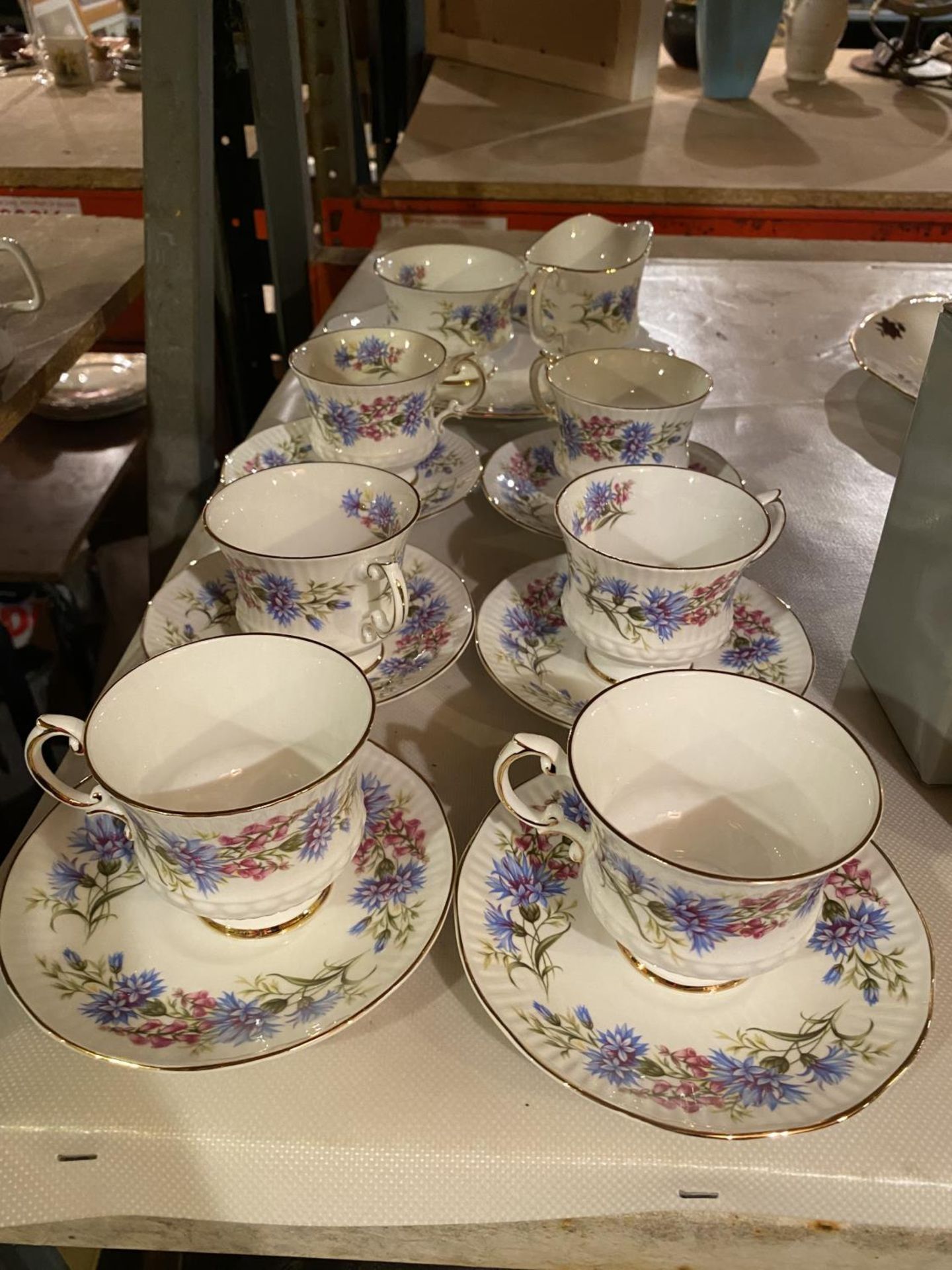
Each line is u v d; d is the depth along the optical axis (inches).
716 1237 13.9
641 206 50.9
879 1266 14.1
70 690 52.3
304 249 45.9
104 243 43.0
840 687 21.5
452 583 23.2
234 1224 14.2
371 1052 14.5
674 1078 13.6
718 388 33.8
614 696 15.4
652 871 13.4
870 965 15.2
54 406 56.6
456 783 19.0
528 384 32.9
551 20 65.0
